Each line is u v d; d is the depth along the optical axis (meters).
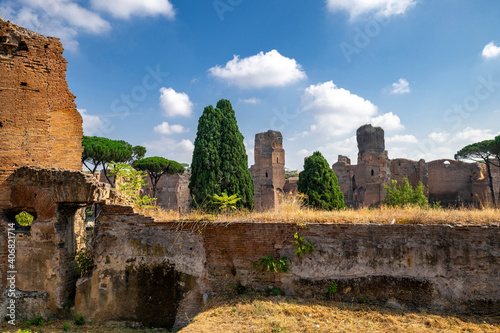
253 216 9.84
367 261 8.04
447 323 6.89
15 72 9.30
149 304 8.60
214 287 8.61
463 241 7.67
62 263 8.92
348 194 39.72
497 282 7.40
